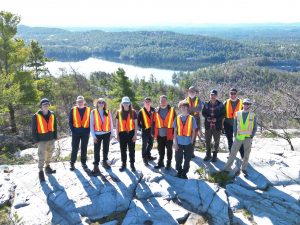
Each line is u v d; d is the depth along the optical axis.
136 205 7.57
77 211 7.46
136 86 77.06
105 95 39.28
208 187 8.06
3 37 20.97
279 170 9.04
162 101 8.55
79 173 8.80
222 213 7.36
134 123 8.52
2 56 20.98
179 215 7.26
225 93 17.34
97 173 8.71
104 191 7.98
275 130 16.56
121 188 8.08
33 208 7.66
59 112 25.95
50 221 7.33
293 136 15.65
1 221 7.30
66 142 13.36
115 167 9.16
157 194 7.88
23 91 20.19
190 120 8.30
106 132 8.58
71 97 30.75
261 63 159.38
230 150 9.27
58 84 31.20
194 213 7.43
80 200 7.70
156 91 73.75
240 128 8.39
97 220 7.35
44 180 8.53
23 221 7.28
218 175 8.74
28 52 22.42
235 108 9.26
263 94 17.59
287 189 8.26
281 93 16.80
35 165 9.80
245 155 8.57
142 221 7.13
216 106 9.06
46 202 7.82
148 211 7.39
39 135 8.34
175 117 8.62
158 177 8.44
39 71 30.91
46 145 8.49
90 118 8.48
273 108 16.17
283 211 7.48
